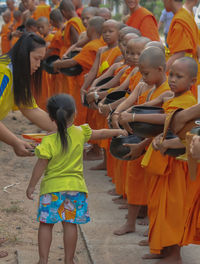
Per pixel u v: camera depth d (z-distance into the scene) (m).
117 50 6.04
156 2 26.41
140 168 4.38
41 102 9.05
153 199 3.82
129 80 4.95
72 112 3.71
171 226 3.72
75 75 7.19
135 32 5.37
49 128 4.18
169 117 3.29
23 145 3.81
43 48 3.80
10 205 5.32
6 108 3.86
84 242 4.44
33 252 4.20
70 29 8.33
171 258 3.83
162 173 3.68
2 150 7.64
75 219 3.74
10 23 13.10
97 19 6.90
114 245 4.29
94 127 7.23
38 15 11.62
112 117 4.43
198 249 4.20
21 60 3.72
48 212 3.70
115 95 5.00
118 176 5.22
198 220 3.57
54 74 8.56
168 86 4.07
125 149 4.09
